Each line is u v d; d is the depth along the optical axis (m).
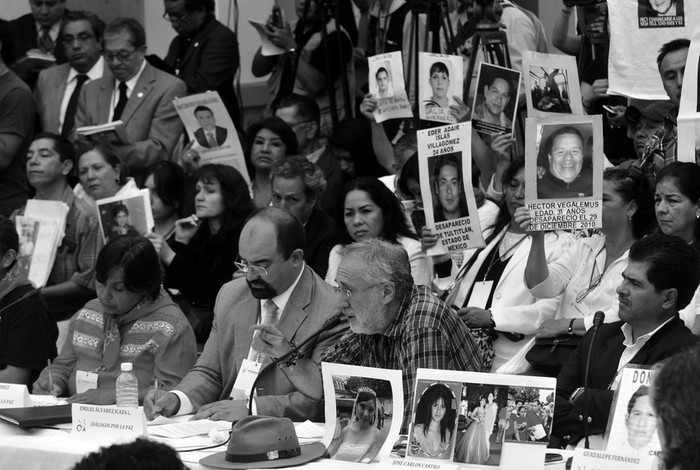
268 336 6.48
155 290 7.38
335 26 10.96
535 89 7.96
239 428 5.52
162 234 9.87
